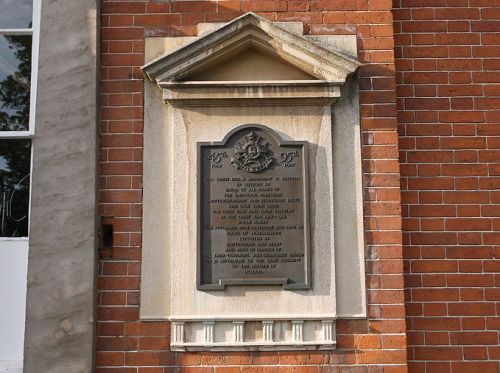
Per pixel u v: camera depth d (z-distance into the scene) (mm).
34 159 5184
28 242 5191
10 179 5395
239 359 4992
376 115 5328
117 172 5242
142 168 5254
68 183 5145
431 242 5434
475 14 5812
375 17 5480
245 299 5047
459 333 5301
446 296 5355
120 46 5426
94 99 5258
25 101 5531
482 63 5727
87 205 5105
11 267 5238
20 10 5672
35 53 5547
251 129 5273
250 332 5023
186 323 5023
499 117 5633
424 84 5684
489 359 5266
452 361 5262
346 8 5496
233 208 5160
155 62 5219
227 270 5074
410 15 5812
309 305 5043
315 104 5324
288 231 5133
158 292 5078
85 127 5219
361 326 5047
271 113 5312
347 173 5250
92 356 4918
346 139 5297
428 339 5293
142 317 5035
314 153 5258
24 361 4910
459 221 5465
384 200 5211
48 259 5039
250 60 5434
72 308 4965
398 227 5176
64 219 5090
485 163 5559
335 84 5250
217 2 5504
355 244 5148
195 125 5285
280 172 5211
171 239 5133
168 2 5496
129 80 5375
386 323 5043
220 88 5258
